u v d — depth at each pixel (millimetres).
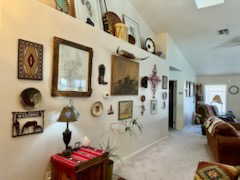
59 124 2096
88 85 2438
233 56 6062
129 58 3324
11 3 1648
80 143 2354
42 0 2070
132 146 3527
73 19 2242
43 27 1904
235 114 7445
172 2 3818
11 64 1652
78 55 2291
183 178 2625
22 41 1726
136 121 3613
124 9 3814
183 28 4723
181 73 6379
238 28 4461
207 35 4934
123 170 2857
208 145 4160
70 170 1758
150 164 3115
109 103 2885
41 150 1906
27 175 1783
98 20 3012
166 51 4980
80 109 2363
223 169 1686
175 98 6473
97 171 2018
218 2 3648
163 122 4914
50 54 1980
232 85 7539
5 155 1624
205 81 8125
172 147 4137
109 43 2850
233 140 2924
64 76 2115
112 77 2896
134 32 4043
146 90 3994
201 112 6844
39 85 1883
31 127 1809
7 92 1630
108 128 2871
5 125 1621
